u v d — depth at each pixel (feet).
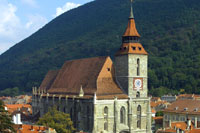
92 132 450.71
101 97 464.24
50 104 583.58
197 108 600.39
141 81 501.15
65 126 458.91
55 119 466.29
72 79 559.79
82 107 482.28
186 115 603.67
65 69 611.47
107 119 465.88
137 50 498.69
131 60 491.31
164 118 652.48
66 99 526.57
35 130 371.15
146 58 507.30
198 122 521.24
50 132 370.94
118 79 505.66
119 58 504.84
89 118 466.29
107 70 500.74
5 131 289.94
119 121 475.72
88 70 528.22
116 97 472.03
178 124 472.44
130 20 512.63
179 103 644.69
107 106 466.29
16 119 479.82
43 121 465.47
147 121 503.20
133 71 492.54
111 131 468.34
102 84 483.92
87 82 506.48
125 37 506.07
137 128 494.59
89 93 483.10
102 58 515.50
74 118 504.02
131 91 488.85
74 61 596.70
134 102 490.49
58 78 615.57
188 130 401.08
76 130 499.51
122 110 483.10
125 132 482.69
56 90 592.60
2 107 295.07
